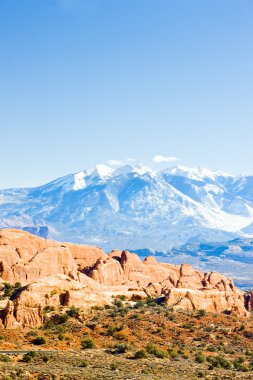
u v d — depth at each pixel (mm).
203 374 194000
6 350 199500
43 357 192000
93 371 181375
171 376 186125
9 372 172625
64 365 187000
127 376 177875
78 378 171000
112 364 192000
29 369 176750
